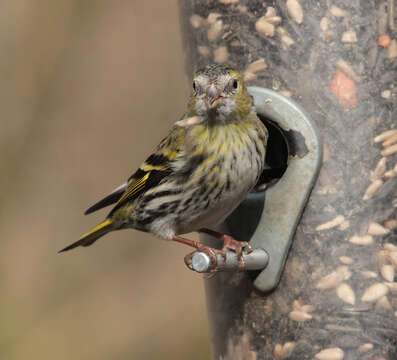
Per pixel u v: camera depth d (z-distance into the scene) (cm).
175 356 1816
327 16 1018
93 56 2172
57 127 2147
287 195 1006
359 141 1005
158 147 1056
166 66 2164
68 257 2003
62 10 2178
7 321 1888
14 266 2006
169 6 2181
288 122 1009
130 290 1928
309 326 1008
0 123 2131
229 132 992
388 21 1012
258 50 1044
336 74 1013
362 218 1002
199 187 1007
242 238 1032
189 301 1881
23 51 2161
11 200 2081
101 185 2117
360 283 998
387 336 992
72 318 1886
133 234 1986
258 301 1034
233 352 1070
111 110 2152
